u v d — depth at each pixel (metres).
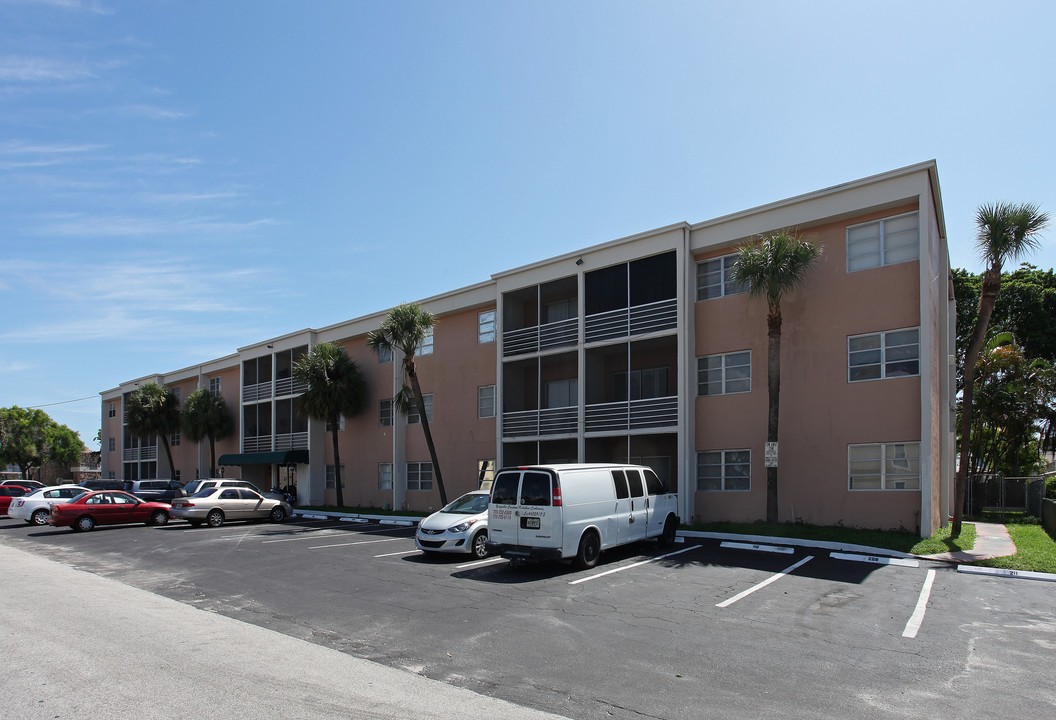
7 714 5.22
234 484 25.70
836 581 11.45
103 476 57.53
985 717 5.44
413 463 29.92
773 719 5.38
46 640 7.61
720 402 19.89
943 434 21.00
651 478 15.26
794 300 18.70
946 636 7.99
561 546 12.15
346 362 32.38
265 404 39.56
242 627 8.50
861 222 17.88
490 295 26.91
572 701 5.77
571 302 25.36
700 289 20.77
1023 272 36.25
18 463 63.88
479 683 6.23
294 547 17.08
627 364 23.25
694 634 8.06
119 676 6.26
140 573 13.33
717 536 16.58
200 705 5.49
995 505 27.59
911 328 16.83
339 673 6.49
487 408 27.02
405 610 9.46
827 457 17.78
